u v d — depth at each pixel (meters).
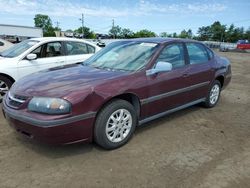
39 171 3.08
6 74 5.76
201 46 5.26
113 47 4.79
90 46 7.49
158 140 3.97
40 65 6.28
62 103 3.07
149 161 3.35
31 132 3.14
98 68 4.18
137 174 3.06
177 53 4.57
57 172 3.07
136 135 4.13
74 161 3.31
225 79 5.89
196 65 4.90
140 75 3.84
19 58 6.02
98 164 3.25
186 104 4.84
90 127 3.33
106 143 3.51
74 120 3.14
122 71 3.92
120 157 3.43
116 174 3.05
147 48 4.32
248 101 6.58
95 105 3.30
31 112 3.15
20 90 3.41
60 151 3.54
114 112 3.53
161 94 4.16
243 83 9.48
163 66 3.90
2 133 4.06
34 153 3.47
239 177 3.05
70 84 3.37
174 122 4.75
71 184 2.86
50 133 3.04
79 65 4.55
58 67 4.45
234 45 52.75
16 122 3.27
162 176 3.03
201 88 5.12
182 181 2.94
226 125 4.70
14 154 3.44
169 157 3.46
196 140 4.02
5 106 3.50
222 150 3.71
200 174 3.09
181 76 4.49
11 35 42.22
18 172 3.05
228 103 6.27
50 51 6.56
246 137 4.19
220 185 2.89
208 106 5.62
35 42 6.48
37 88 3.32
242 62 20.17
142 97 3.86
